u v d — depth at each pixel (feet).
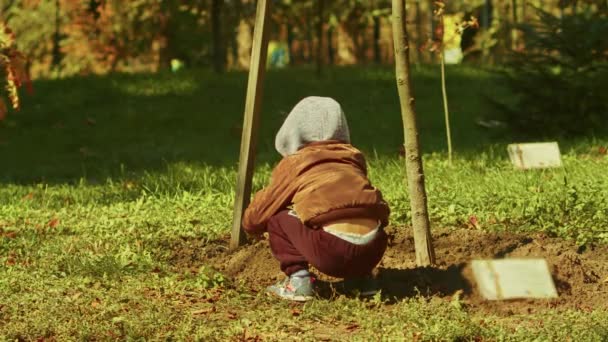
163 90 66.44
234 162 45.21
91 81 68.33
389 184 34.42
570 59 48.19
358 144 50.08
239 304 20.79
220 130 57.16
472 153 43.39
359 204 20.74
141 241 26.20
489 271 21.03
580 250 24.52
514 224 26.76
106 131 56.95
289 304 20.86
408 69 22.59
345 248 20.53
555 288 21.03
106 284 22.11
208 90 66.39
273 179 21.36
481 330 18.19
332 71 73.51
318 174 20.94
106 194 36.40
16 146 54.13
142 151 50.67
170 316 19.40
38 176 45.44
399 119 57.77
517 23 50.29
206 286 22.12
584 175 33.37
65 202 35.27
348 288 21.77
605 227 25.79
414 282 21.85
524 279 20.99
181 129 57.52
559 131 48.11
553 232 25.82
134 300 20.74
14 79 34.35
